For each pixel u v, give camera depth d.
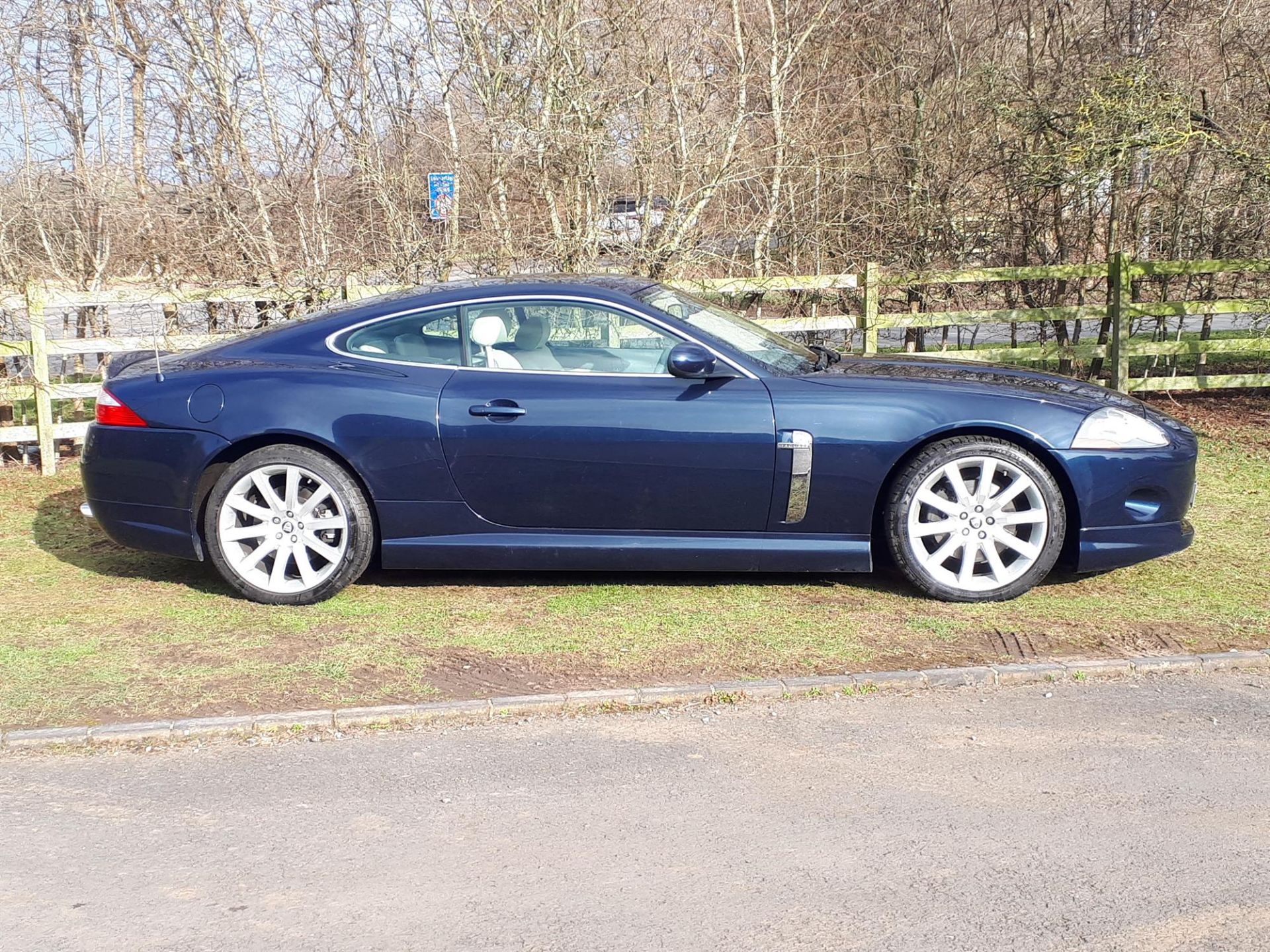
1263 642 4.33
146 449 4.95
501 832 3.06
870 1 11.52
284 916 2.68
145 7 9.28
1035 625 4.56
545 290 5.00
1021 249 10.26
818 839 2.99
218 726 3.71
